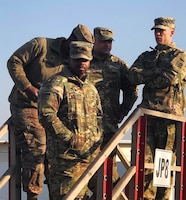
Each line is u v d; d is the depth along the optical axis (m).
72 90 5.34
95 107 5.53
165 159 5.94
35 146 6.17
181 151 6.23
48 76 6.20
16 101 6.28
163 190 6.67
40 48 6.17
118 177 6.74
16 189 6.30
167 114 5.98
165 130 6.61
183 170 6.24
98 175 5.14
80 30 5.95
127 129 5.42
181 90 6.71
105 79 6.91
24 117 6.19
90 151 5.40
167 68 6.54
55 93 5.23
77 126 5.31
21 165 6.35
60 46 6.19
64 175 5.30
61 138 5.20
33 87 6.12
